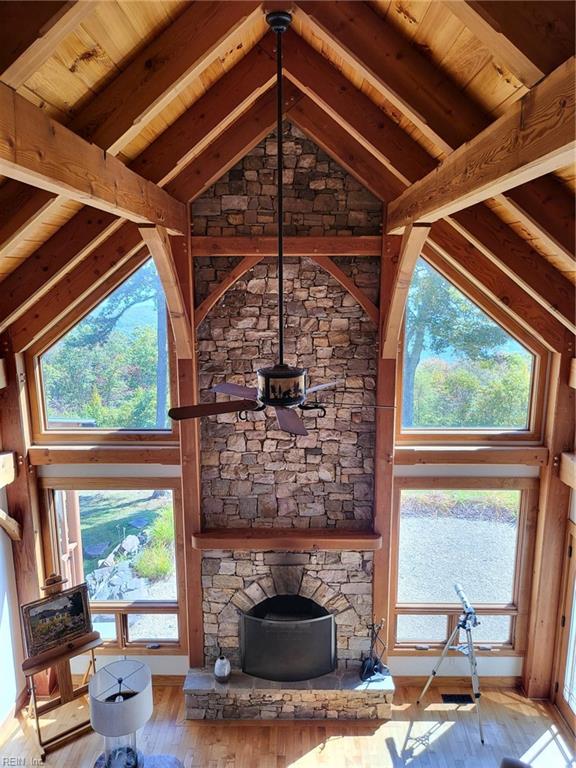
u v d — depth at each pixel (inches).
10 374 203.8
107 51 98.1
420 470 215.3
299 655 208.1
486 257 191.3
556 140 67.7
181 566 220.1
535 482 213.6
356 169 188.1
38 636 191.8
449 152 117.5
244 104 156.0
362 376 208.2
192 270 199.6
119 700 163.5
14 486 209.6
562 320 175.5
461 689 223.1
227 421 210.5
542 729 202.1
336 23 115.3
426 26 104.7
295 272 204.7
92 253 194.1
